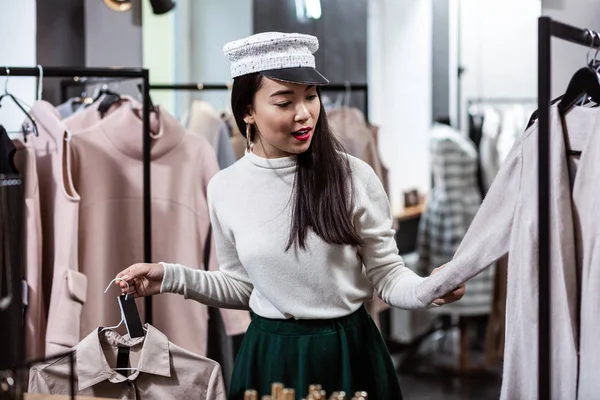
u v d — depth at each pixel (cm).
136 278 221
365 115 441
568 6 249
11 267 193
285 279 207
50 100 355
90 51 363
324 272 206
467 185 563
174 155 309
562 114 181
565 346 175
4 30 330
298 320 210
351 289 211
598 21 246
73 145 293
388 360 220
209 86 373
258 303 216
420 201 621
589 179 174
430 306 202
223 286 227
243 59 201
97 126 299
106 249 299
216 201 217
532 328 180
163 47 498
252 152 213
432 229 562
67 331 268
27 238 267
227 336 348
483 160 587
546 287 164
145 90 274
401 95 618
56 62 350
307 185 203
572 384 174
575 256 176
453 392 498
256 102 202
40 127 278
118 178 301
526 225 181
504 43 593
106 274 299
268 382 212
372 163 419
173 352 217
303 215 203
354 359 212
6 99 332
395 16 610
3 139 247
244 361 217
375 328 221
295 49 199
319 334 208
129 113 301
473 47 602
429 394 495
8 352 195
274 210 207
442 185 561
